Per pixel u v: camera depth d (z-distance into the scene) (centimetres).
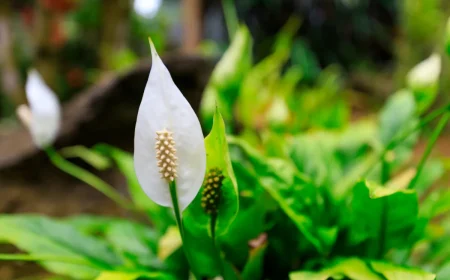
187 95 132
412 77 79
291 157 81
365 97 387
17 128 182
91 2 237
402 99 86
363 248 70
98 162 113
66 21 241
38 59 205
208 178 60
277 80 178
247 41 80
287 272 75
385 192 62
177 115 57
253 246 68
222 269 65
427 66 78
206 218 62
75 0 204
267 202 71
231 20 97
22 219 75
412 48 278
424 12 269
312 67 393
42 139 83
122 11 215
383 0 436
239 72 79
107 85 133
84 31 245
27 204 130
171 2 403
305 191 69
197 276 64
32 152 131
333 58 445
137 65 135
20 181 132
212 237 63
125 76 133
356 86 409
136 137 58
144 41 284
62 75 232
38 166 133
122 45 221
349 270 65
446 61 234
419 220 69
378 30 441
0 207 128
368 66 439
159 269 73
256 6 427
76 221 87
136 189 82
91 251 75
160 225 78
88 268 74
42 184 134
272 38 407
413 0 276
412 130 71
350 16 439
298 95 209
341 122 144
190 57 131
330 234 68
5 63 231
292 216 68
